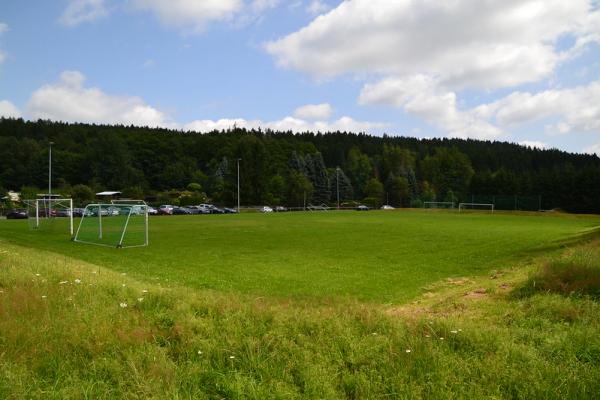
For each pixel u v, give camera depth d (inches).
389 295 473.4
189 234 1190.9
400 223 1691.7
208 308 312.0
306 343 244.8
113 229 1333.7
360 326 277.7
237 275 584.4
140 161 4815.5
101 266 639.8
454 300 398.9
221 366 220.5
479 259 727.1
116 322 276.2
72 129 5561.0
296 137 6820.9
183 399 185.5
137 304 320.2
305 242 993.5
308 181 4303.6
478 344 244.4
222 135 5757.9
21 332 246.5
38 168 4266.7
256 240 1037.8
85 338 246.1
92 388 193.2
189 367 213.8
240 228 1411.2
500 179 4042.8
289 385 200.5
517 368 215.0
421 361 219.0
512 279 470.3
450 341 249.6
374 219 2012.8
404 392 192.4
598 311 306.8
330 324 273.9
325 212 3061.0
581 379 203.3
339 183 4790.8
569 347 241.6
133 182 4379.9
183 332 259.3
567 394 189.9
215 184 4338.1
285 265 669.9
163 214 2748.5
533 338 259.0
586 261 435.5
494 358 224.2
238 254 792.9
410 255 780.6
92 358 225.9
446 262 698.8
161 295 342.6
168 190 4453.7
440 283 534.3
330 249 866.8
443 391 192.1
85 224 1504.7
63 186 3663.9
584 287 363.6
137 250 848.9
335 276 580.1
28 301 303.9
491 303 365.7
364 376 205.8
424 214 2620.6
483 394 192.4
